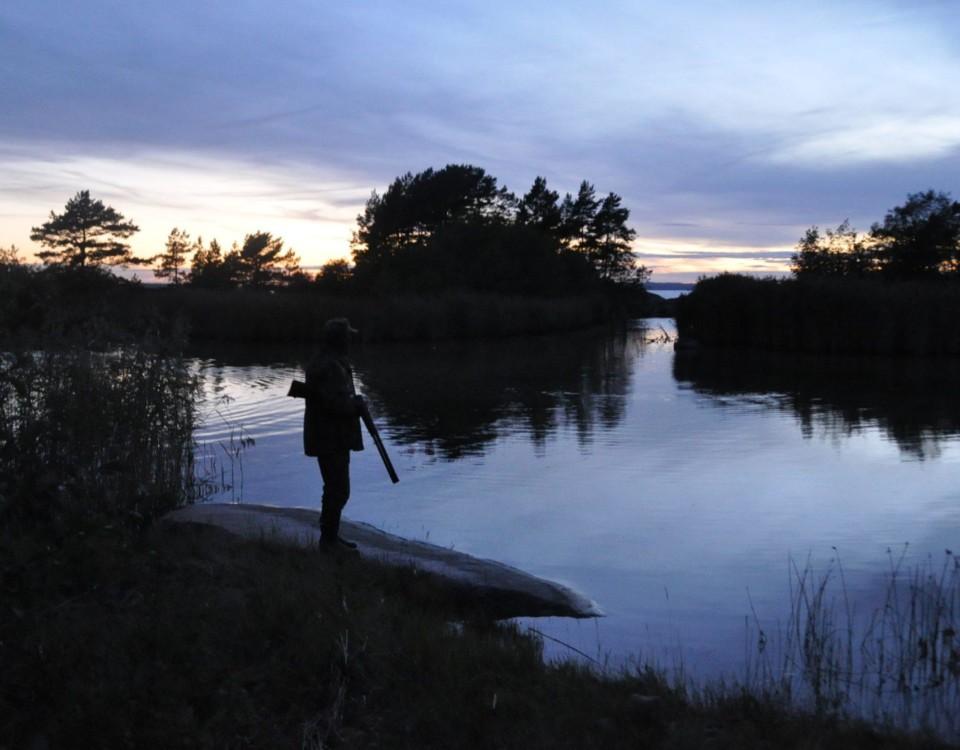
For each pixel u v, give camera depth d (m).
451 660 5.07
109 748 4.16
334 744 4.36
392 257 57.19
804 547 8.41
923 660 5.55
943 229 50.06
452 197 76.88
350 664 4.90
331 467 7.31
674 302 42.72
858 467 12.36
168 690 4.55
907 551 8.23
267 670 4.91
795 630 6.20
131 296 37.44
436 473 12.02
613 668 5.44
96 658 4.84
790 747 4.21
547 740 4.28
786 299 36.94
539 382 24.30
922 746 4.30
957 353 33.66
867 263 52.16
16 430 8.12
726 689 5.02
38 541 6.45
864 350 34.72
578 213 84.62
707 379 25.12
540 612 6.61
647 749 4.20
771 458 13.08
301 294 46.28
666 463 12.70
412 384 23.73
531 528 9.12
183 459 10.70
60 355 9.07
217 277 79.19
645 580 7.43
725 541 8.62
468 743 4.33
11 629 5.09
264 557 6.92
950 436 14.95
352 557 7.14
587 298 62.84
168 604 5.58
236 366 28.77
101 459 8.69
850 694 5.07
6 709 4.39
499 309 47.94
